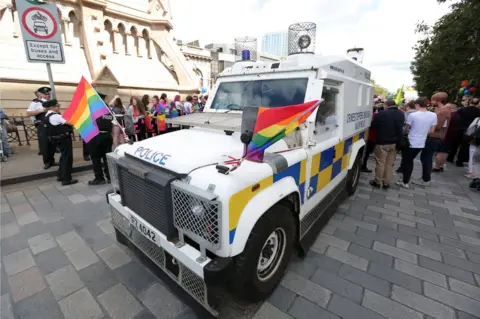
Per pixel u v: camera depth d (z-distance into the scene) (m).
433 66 12.06
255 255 1.86
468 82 9.30
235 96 3.23
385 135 4.59
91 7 9.00
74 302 2.13
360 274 2.49
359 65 4.02
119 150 2.55
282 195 2.01
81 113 2.83
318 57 3.18
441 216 3.75
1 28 7.48
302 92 2.69
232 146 2.23
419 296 2.22
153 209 1.98
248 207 1.74
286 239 2.23
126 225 2.46
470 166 5.63
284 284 2.34
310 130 2.56
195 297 1.83
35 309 2.06
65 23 8.70
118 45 10.38
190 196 1.66
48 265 2.58
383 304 2.13
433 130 4.50
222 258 1.67
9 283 2.34
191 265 1.71
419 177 5.66
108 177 5.06
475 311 2.08
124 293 2.22
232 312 2.02
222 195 1.56
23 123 7.34
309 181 2.64
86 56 9.26
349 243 3.02
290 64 2.92
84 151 6.11
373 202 4.24
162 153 2.07
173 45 11.78
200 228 1.67
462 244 3.03
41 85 7.98
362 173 6.06
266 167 1.94
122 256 2.72
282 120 1.74
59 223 3.40
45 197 4.23
